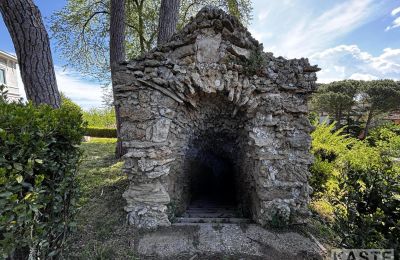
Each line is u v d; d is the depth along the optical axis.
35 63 3.38
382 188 2.10
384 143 7.91
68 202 2.12
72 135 1.99
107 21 8.02
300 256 2.64
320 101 15.21
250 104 3.24
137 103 3.29
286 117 3.28
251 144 3.43
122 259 2.51
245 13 7.89
